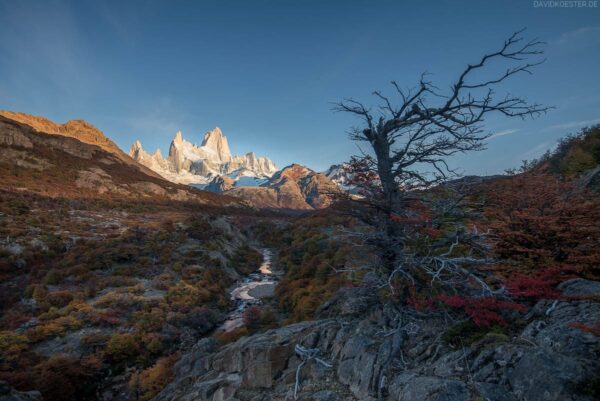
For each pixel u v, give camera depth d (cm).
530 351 597
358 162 1060
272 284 5016
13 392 1352
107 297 3328
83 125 19075
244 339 1380
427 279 1019
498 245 1072
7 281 3644
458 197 980
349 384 879
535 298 835
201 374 1505
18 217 5588
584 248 915
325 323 1198
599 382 488
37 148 11238
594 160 1962
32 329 2634
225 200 15312
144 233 5669
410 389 682
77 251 4472
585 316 649
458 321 849
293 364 1078
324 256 4228
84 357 2403
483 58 830
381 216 1046
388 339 884
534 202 1173
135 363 2514
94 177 10731
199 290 3978
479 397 582
